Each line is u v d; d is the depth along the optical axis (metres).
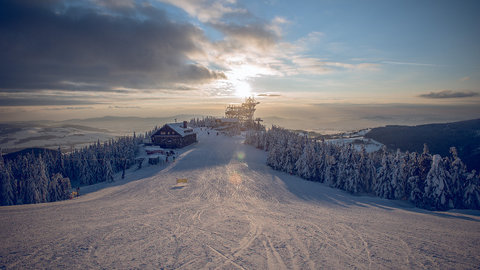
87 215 16.72
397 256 10.05
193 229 13.37
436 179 29.36
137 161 64.56
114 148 64.50
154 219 15.63
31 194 34.41
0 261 8.77
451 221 18.72
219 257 9.59
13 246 10.30
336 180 42.47
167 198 25.92
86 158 57.28
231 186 34.00
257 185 35.56
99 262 8.91
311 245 11.18
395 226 15.48
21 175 46.94
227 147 81.00
